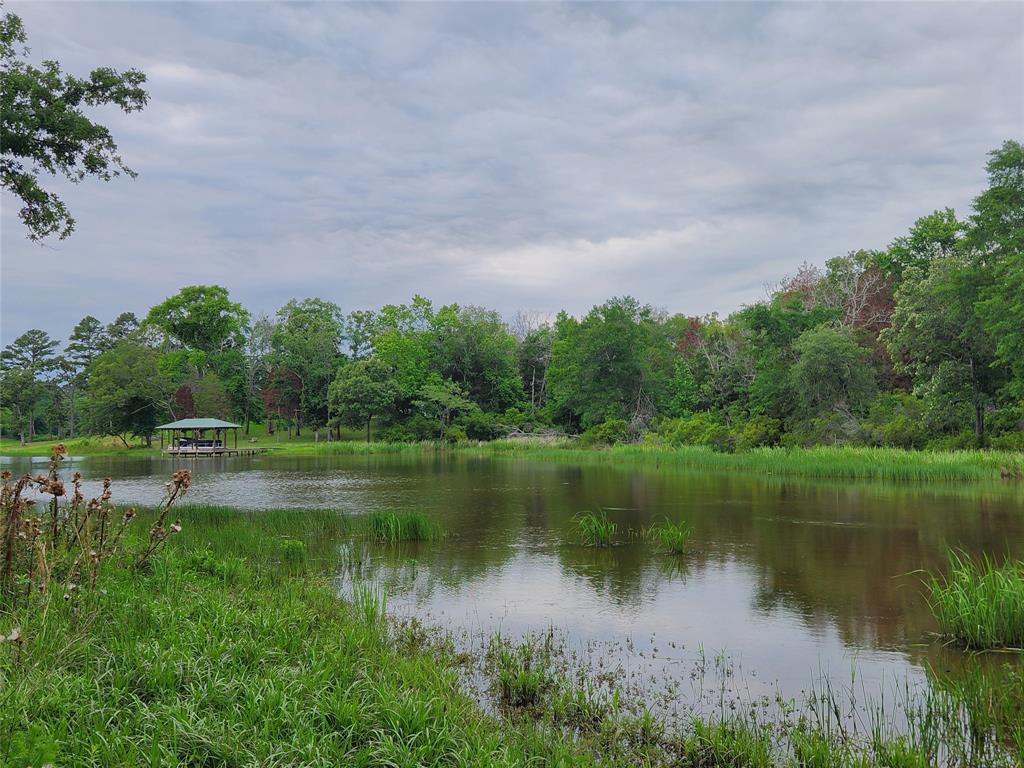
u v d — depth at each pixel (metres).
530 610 9.85
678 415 60.09
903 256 55.41
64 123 17.30
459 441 64.25
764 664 7.70
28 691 4.55
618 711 6.38
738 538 15.49
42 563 6.55
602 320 63.69
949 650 8.09
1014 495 22.94
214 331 88.44
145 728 4.46
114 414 69.56
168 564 9.22
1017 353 31.55
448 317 80.31
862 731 5.94
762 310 46.56
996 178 34.03
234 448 62.88
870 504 21.03
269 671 5.66
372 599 10.00
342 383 68.31
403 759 4.53
